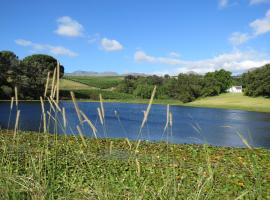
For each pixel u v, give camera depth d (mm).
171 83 158125
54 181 4203
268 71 141375
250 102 136000
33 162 4234
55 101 4098
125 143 22234
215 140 35781
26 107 77875
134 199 4238
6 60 106875
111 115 67625
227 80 166500
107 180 4312
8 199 3846
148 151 19156
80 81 187250
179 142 31219
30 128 35812
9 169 4254
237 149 22859
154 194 4211
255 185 4398
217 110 114312
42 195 3910
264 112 108062
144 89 160500
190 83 156125
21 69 105750
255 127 54875
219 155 19578
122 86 173125
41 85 105750
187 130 44156
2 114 57156
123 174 8109
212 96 159500
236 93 161500
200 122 62000
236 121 68312
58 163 4867
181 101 152375
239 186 10188
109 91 166125
